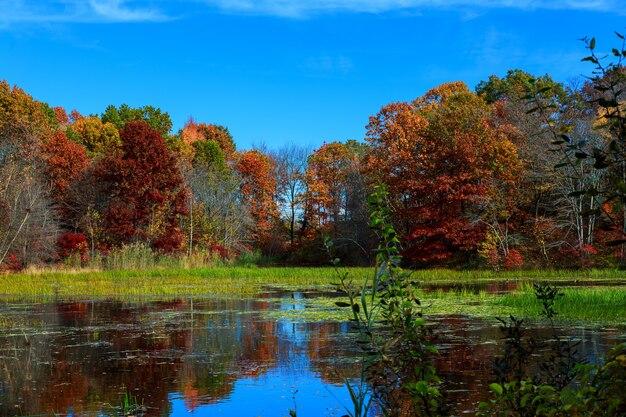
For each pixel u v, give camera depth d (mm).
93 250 39969
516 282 28391
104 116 68562
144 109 70625
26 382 9469
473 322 14680
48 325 15812
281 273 35062
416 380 4344
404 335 4383
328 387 8797
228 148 73312
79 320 16766
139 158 45125
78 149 51531
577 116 30797
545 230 35969
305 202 58000
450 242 40219
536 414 3703
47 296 24422
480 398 7773
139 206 44344
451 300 19641
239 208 52375
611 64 3320
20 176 43562
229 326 15234
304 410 7684
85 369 10336
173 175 46281
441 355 10586
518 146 38406
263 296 23812
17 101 54812
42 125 55312
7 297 24000
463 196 38062
